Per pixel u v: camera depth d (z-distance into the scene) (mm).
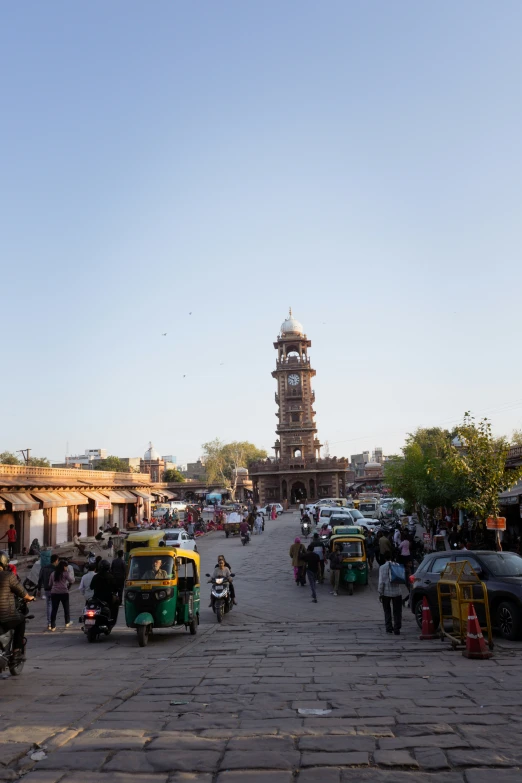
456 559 14719
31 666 11094
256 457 148375
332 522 39125
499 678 8938
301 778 5113
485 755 5566
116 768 5391
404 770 5277
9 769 5461
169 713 7184
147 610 14328
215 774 5246
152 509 70125
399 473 37969
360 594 23172
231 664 10781
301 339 111062
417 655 11359
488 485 22859
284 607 20875
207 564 32719
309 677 9266
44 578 17078
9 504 34312
